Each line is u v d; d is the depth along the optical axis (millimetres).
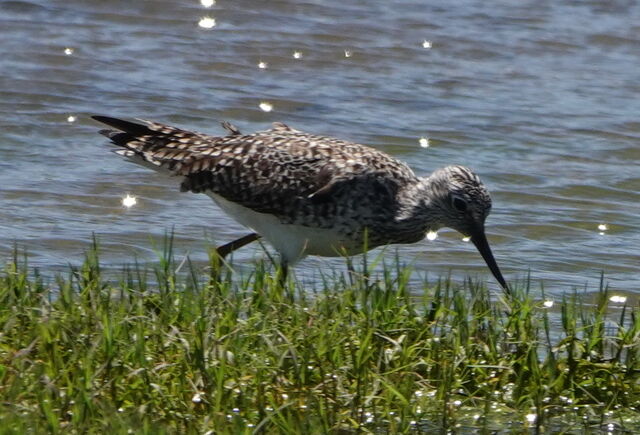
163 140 12938
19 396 8578
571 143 19094
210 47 22250
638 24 25094
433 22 24406
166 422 8727
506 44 23578
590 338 10234
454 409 9531
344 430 8875
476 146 18766
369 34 23484
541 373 9883
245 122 19188
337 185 11891
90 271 10812
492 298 12992
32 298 10125
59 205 15500
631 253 15086
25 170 16656
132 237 14531
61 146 17703
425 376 9703
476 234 12133
